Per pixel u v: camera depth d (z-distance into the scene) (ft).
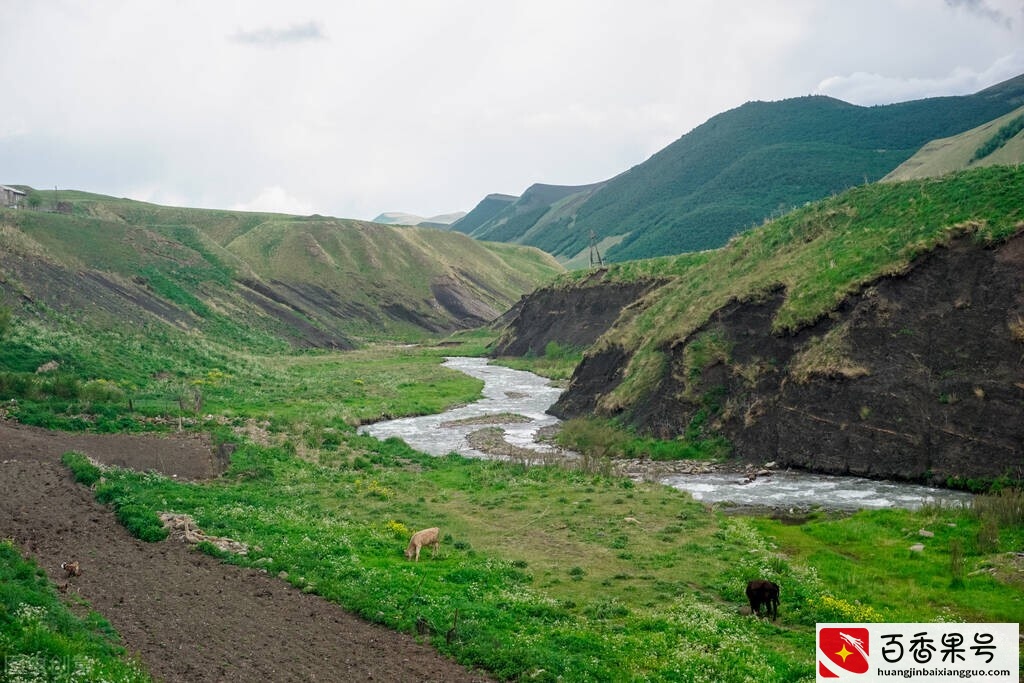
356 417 199.62
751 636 62.23
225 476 121.39
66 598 58.70
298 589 69.62
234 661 52.08
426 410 220.64
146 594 63.52
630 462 152.66
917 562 83.92
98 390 164.55
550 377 302.66
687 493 121.19
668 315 199.52
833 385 141.49
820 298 155.12
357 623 62.44
